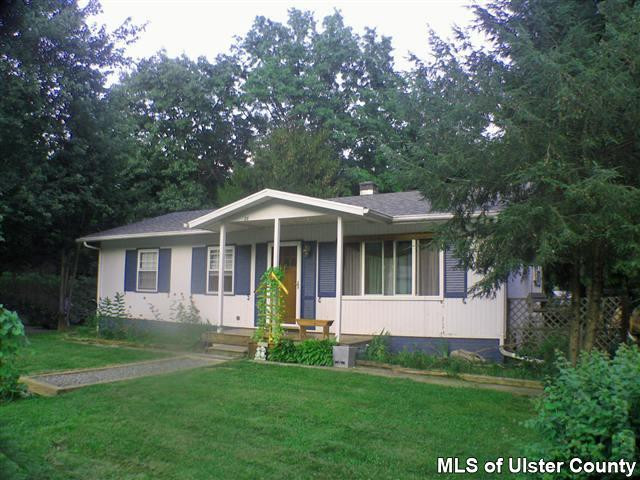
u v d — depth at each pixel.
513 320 12.23
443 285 12.77
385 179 29.88
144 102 31.45
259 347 12.19
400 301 13.27
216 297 16.61
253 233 16.05
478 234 8.35
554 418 3.75
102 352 13.09
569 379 3.86
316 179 28.47
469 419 7.13
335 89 34.31
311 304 14.71
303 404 7.77
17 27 16.16
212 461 5.53
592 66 7.10
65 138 17.81
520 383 9.54
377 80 34.03
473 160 7.74
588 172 7.05
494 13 8.38
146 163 29.00
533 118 7.08
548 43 8.09
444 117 8.13
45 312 21.25
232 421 6.86
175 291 17.55
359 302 13.84
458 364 10.63
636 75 7.09
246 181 28.73
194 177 33.03
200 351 13.62
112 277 19.28
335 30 33.91
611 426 3.53
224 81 33.84
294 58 34.16
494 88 7.63
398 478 5.14
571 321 8.75
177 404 7.67
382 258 13.76
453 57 8.46
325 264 14.59
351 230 14.20
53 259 21.53
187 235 17.14
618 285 10.44
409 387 9.04
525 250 7.57
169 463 5.48
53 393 8.30
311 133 29.56
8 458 4.39
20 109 16.00
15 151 16.44
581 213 6.96
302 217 13.05
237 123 35.38
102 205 18.75
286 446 5.98
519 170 7.36
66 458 5.59
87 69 18.17
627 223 6.54
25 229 17.97
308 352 11.66
